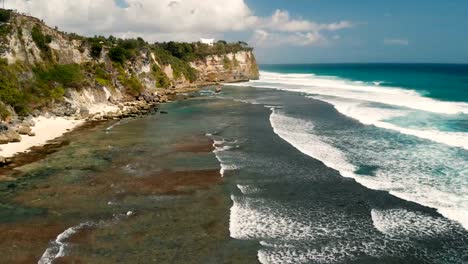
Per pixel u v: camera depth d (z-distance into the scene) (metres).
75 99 61.34
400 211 24.41
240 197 27.03
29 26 62.75
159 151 38.50
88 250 20.17
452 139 40.31
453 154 35.41
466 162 33.09
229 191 28.09
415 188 27.80
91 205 25.62
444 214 23.75
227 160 35.31
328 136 43.59
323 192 27.67
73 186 28.94
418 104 64.50
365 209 24.84
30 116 50.56
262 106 68.94
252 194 27.56
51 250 20.14
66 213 24.47
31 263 18.95
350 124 49.94
